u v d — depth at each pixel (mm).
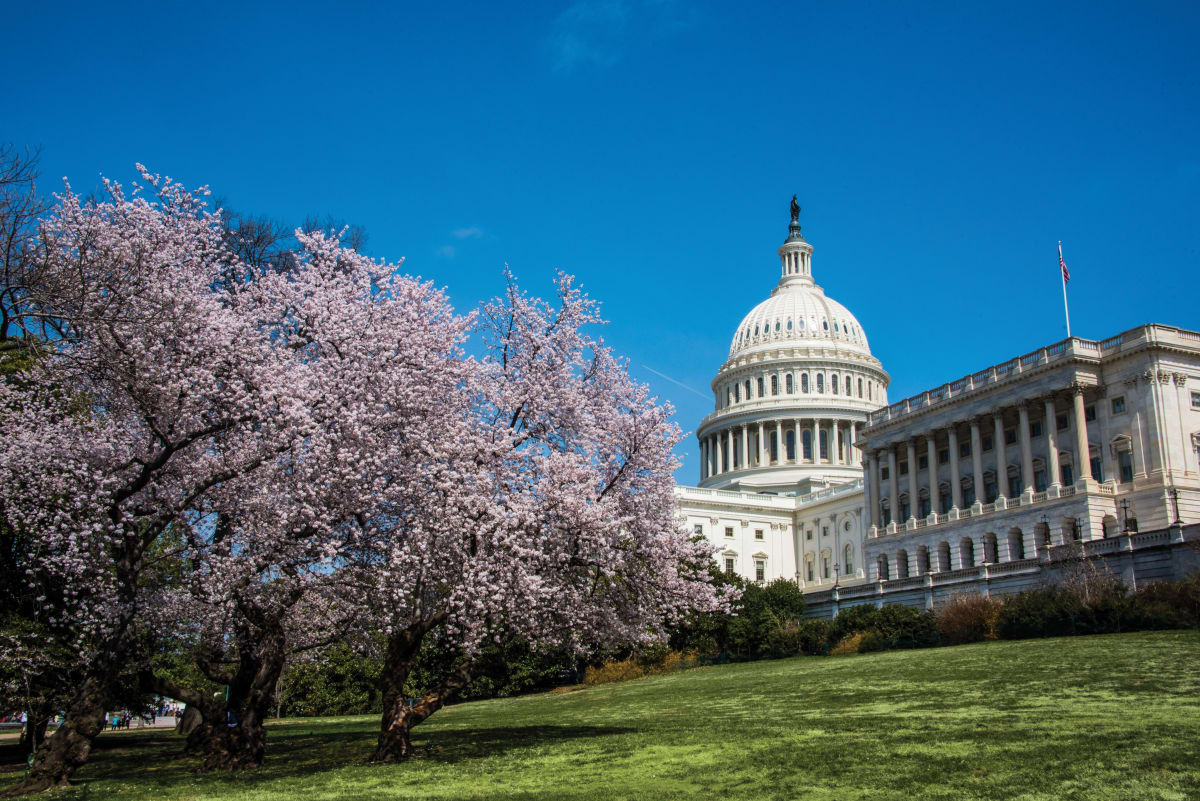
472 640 28156
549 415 32031
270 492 28719
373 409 28828
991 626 64750
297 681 71812
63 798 24094
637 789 21859
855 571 141125
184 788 25188
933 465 107000
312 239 32969
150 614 29469
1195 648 43375
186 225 31781
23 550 32250
